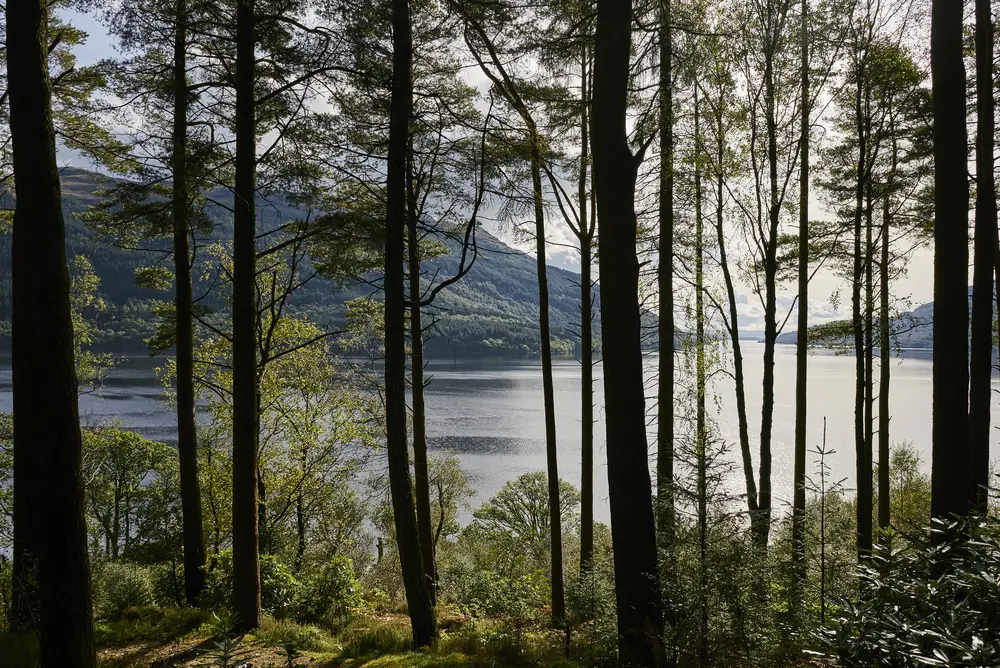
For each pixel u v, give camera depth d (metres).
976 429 6.70
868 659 3.01
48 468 4.85
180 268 11.25
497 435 71.12
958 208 6.25
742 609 4.73
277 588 10.91
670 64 6.75
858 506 10.09
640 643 5.30
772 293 10.78
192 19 8.92
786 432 64.88
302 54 8.54
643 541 5.45
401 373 7.88
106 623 8.70
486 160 8.82
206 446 17.62
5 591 6.36
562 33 7.52
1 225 12.26
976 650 2.51
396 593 16.92
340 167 9.48
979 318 6.78
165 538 18.08
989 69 6.99
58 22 10.30
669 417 10.68
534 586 14.64
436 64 9.79
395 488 7.86
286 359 18.31
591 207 11.17
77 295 18.02
